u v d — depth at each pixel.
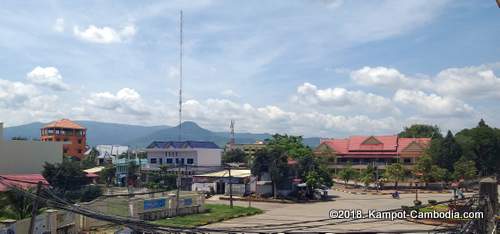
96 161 100.50
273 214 48.53
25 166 48.31
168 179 70.94
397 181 77.62
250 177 66.94
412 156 93.19
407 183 84.06
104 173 73.62
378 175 85.50
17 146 47.62
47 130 113.62
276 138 73.56
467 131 90.19
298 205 57.62
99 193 46.56
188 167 77.44
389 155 96.00
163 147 86.81
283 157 64.69
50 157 51.19
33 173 49.00
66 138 113.75
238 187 67.25
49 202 14.44
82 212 13.62
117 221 12.72
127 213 39.06
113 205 37.59
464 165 75.81
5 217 27.86
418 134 127.88
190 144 84.56
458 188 46.59
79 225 33.19
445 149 83.31
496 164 85.44
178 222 41.56
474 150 85.19
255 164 65.38
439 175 77.38
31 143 49.06
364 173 85.81
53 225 29.45
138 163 86.31
